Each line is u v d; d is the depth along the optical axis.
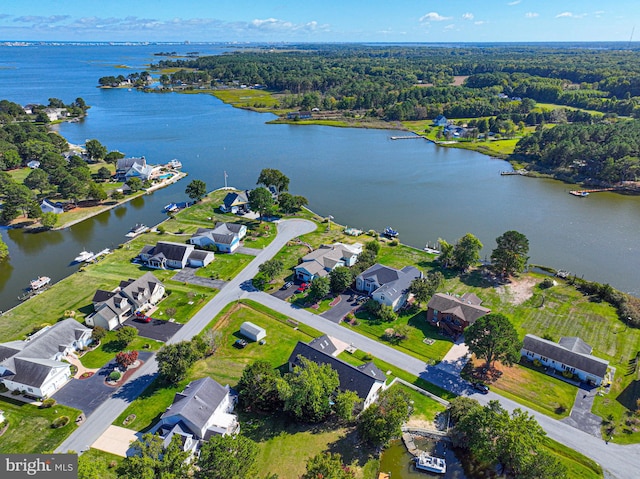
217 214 133.00
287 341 77.88
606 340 78.06
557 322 83.25
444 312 80.75
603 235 122.69
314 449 56.59
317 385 59.16
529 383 68.56
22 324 80.94
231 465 45.53
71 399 64.19
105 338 78.06
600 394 66.12
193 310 86.44
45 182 145.12
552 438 58.25
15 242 117.06
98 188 141.25
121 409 62.47
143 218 132.88
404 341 78.31
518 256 96.56
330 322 83.31
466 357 74.44
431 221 132.50
